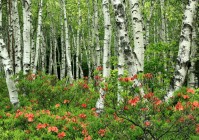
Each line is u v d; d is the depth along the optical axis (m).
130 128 6.11
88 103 10.27
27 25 12.24
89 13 25.91
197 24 14.22
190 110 5.25
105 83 5.80
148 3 15.97
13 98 9.42
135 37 7.12
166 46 11.96
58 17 29.47
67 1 25.55
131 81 5.31
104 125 6.46
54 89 10.16
